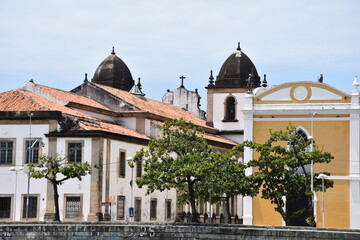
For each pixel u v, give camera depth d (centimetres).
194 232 6562
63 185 9456
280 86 9281
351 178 9038
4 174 9656
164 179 7788
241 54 13375
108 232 6688
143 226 6644
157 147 8325
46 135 9569
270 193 8006
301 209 8869
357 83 9131
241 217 12225
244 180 8006
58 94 10631
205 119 14525
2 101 9938
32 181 9550
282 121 9225
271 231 6372
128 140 10088
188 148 8331
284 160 8019
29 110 9681
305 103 9219
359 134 9088
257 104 9325
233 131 13038
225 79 13200
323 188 8169
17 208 9581
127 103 11250
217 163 7900
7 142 9694
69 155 9506
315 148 8394
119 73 13738
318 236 6269
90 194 9381
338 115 9138
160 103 12912
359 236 6197
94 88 11450
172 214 11012
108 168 9594
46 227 6756
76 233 6719
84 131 9450
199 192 8381
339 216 9038
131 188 9938
